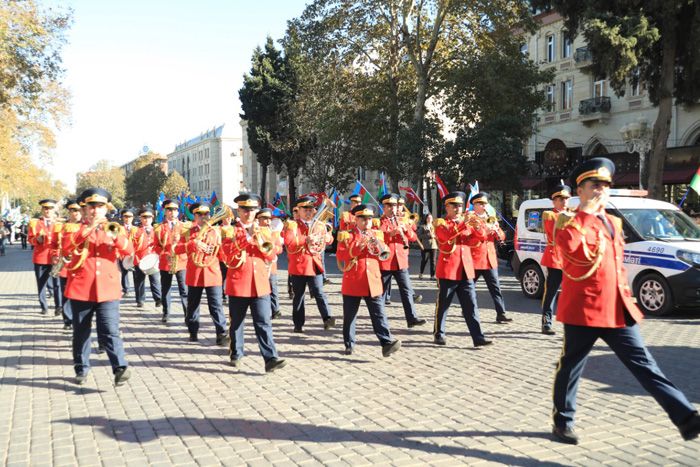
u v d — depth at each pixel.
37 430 5.45
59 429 5.47
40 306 13.20
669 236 11.26
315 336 9.55
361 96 33.28
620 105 33.22
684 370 7.07
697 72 20.58
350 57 31.59
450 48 32.38
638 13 19.27
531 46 39.47
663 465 4.46
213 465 4.62
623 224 11.51
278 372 7.37
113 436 5.27
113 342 6.66
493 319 10.73
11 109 26.70
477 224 8.45
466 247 8.56
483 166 26.31
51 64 25.72
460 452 4.77
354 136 33.91
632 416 5.53
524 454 4.71
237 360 7.62
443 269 8.53
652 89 22.27
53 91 26.80
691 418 4.34
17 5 23.62
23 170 33.12
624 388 6.40
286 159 40.66
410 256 26.92
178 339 9.48
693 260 10.35
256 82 41.09
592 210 4.78
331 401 6.16
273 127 41.34
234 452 4.87
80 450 4.96
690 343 8.52
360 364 7.69
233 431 5.34
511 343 8.78
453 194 8.42
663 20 19.41
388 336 7.92
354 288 7.92
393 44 31.45
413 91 33.69
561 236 4.72
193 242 8.95
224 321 9.01
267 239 7.24
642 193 12.80
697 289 10.27
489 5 27.70
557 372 4.97
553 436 5.05
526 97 28.80
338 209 12.84
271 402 6.16
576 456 4.66
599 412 5.65
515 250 13.62
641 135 25.12
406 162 28.61
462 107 30.98
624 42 18.41
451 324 10.36
